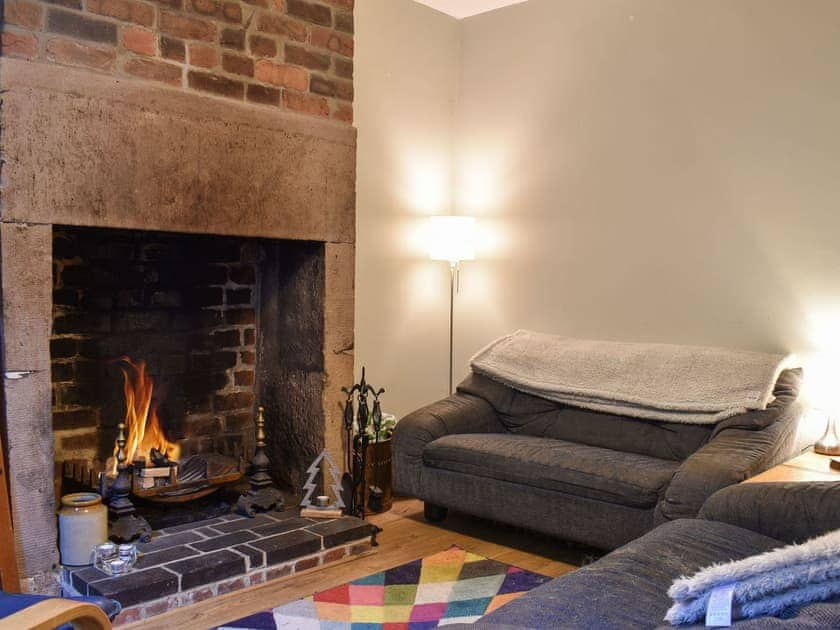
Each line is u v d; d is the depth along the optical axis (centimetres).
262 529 316
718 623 132
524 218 443
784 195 353
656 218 393
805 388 349
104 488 299
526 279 443
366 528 323
